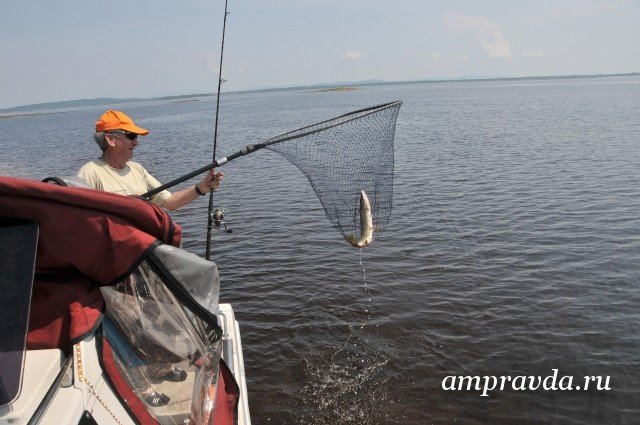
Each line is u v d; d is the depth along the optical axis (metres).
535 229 14.77
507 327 9.46
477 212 16.75
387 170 5.08
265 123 64.00
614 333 9.14
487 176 22.64
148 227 3.00
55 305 2.74
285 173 25.77
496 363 8.46
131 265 2.86
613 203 17.19
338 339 9.30
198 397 3.58
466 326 9.55
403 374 8.28
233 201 19.97
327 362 8.66
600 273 11.55
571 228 14.74
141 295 3.31
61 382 2.42
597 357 8.50
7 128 98.94
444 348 8.91
